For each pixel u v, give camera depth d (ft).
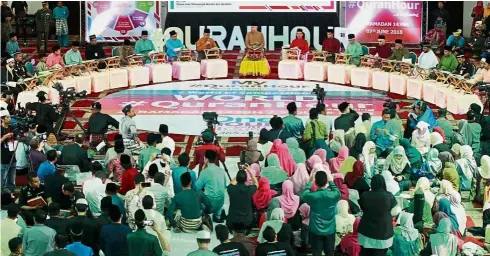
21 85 75.41
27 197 48.42
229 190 48.11
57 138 66.59
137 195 45.91
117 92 84.79
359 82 86.99
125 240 41.78
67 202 48.49
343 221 45.37
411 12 103.40
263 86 87.35
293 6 102.53
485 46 96.89
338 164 52.54
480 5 102.32
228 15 102.63
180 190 50.21
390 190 48.80
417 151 55.83
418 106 63.31
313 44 102.99
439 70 80.74
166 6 102.83
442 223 43.37
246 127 72.69
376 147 59.47
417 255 43.45
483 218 50.85
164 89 86.22
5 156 56.29
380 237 41.96
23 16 106.11
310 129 57.31
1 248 42.27
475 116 61.36
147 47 90.48
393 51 87.51
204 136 54.85
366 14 103.35
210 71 90.79
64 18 102.78
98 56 88.99
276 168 51.16
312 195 43.80
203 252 38.73
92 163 54.95
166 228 45.39
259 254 39.70
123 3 102.94
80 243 40.34
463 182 55.42
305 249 46.80
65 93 69.36
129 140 61.98
